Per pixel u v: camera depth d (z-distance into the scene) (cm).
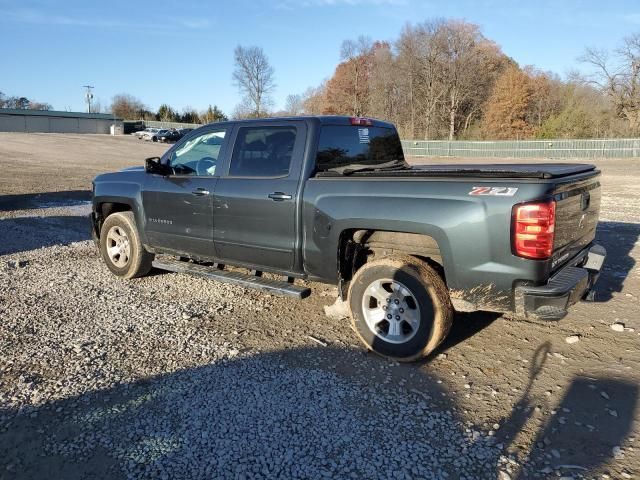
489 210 353
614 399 346
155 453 291
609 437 305
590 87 5425
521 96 5984
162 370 388
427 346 390
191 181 529
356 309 421
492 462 283
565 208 367
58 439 304
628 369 388
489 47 6888
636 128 5006
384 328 417
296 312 516
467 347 431
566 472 275
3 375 379
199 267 548
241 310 521
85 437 306
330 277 441
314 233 437
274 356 414
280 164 465
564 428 314
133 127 8275
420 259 404
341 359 411
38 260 725
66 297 559
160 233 568
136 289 589
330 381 373
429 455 289
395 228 391
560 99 6000
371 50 7738
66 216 1130
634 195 1503
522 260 346
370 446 297
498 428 315
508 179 354
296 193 446
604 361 402
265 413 330
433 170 403
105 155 3478
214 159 520
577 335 451
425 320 387
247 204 479
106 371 386
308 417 326
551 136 5219
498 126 6134
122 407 337
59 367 392
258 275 514
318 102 8331
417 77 6862
